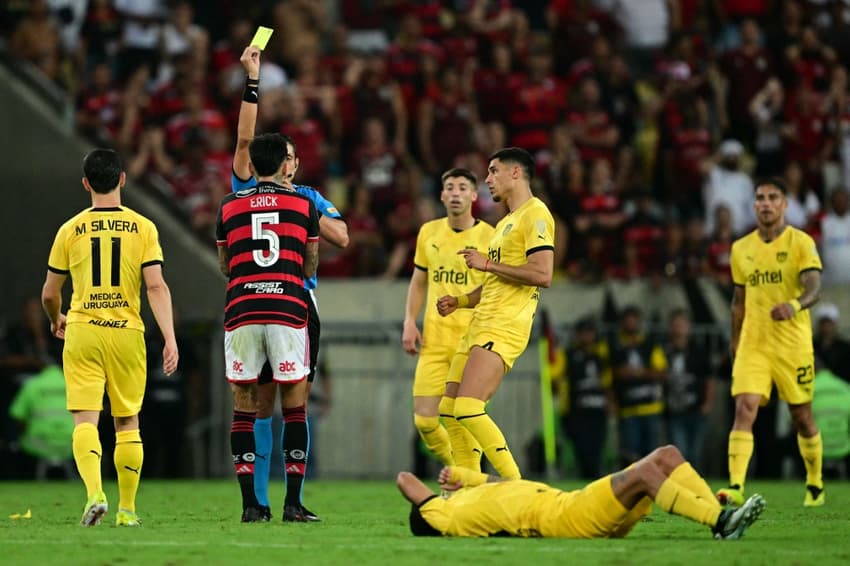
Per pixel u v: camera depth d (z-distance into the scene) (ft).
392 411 224.12
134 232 103.14
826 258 237.45
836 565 76.59
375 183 247.09
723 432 224.12
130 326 102.78
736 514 84.28
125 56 268.21
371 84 259.60
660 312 228.43
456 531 89.66
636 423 212.43
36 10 261.65
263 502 111.55
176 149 250.37
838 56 279.49
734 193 242.78
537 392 224.33
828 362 212.02
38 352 215.10
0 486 187.52
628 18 301.02
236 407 107.86
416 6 289.53
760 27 282.97
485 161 250.57
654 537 91.97
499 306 109.70
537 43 269.03
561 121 260.21
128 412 103.86
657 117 257.34
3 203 234.79
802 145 257.96
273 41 277.23
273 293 104.17
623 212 240.12
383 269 240.94
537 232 108.27
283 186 106.52
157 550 83.61
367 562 77.10
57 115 236.84
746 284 137.18
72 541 89.30
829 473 213.25
